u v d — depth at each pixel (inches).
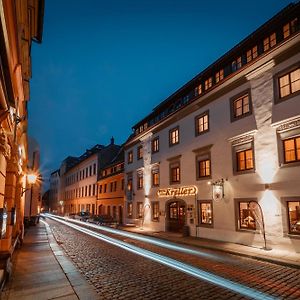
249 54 630.5
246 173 585.6
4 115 204.2
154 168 988.6
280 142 520.7
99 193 1631.4
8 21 178.1
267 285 304.7
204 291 284.4
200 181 730.2
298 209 482.3
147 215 1009.5
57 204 2874.0
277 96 535.5
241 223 595.2
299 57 499.5
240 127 615.2
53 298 260.8
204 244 585.0
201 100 745.6
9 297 261.7
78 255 486.9
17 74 252.7
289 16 530.0
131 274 352.2
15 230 524.7
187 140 804.0
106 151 1732.3
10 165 361.1
